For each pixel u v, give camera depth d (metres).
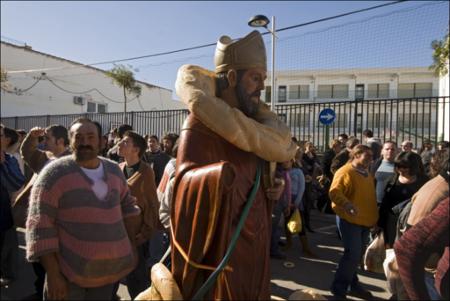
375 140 8.34
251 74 1.86
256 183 1.77
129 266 2.60
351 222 4.31
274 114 2.03
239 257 1.67
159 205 3.72
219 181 1.47
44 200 2.32
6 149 4.77
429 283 2.31
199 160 1.68
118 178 2.71
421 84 44.03
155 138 6.62
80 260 2.34
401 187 4.21
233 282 1.64
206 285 1.49
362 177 4.37
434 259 2.37
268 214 1.93
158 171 5.95
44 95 25.45
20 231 7.07
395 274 2.92
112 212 2.53
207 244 1.52
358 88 45.00
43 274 4.08
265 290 1.79
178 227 1.64
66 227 2.36
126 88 22.75
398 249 1.91
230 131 1.65
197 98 1.68
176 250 1.68
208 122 1.67
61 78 26.50
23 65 24.52
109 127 14.98
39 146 5.90
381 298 4.62
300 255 6.34
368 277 5.37
